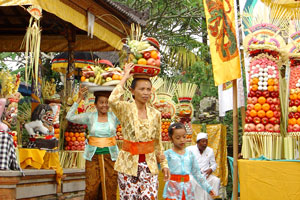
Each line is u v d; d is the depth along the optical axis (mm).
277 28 5699
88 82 5926
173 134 5918
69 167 8359
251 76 5523
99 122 5949
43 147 7031
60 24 9289
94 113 6051
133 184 4469
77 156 8414
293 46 5605
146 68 4695
